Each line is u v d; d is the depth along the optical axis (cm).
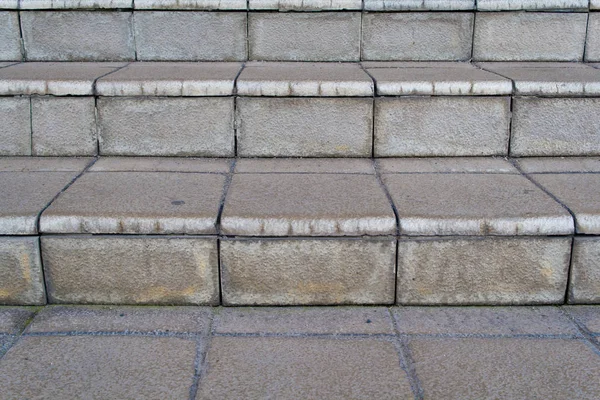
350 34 327
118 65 313
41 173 239
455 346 175
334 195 214
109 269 196
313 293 198
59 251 194
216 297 198
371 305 200
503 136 260
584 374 161
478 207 202
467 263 196
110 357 169
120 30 326
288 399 152
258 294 198
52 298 199
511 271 197
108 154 262
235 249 194
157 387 156
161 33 326
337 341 178
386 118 258
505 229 193
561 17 322
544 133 259
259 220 192
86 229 192
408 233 193
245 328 185
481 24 324
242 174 240
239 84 254
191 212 197
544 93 254
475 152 262
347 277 197
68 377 160
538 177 236
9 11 321
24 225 192
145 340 178
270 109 257
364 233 193
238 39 328
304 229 192
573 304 200
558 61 328
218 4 321
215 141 261
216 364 166
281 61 330
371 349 174
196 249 194
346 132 259
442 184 227
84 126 259
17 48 327
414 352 172
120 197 211
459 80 257
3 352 171
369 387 157
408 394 154
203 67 306
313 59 329
